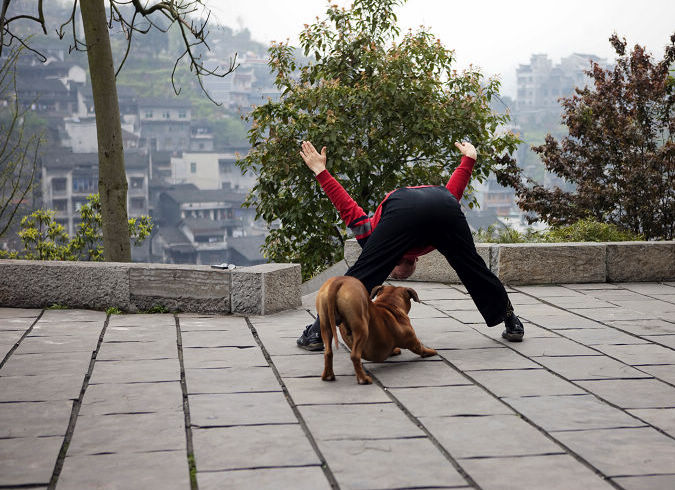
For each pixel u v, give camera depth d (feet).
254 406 14.74
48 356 18.31
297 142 39.29
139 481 11.19
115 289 24.21
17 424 13.58
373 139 39.75
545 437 13.11
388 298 18.19
